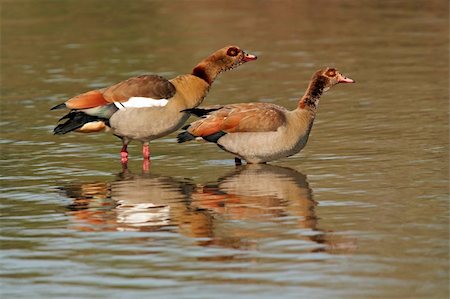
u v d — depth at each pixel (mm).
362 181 16312
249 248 12984
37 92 24891
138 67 27734
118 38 32281
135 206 15195
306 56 29234
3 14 37031
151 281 11906
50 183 16797
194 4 38719
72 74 27078
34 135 20562
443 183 15984
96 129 18172
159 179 16953
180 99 18297
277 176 16891
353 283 11617
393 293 11266
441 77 25750
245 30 33500
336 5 38219
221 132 17609
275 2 38750
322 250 12805
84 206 15273
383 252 12656
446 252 12586
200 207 15055
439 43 30766
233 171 17391
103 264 12555
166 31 33375
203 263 12453
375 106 22562
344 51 29875
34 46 31297
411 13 36312
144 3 39125
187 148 19422
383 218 14141
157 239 13508
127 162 18359
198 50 30078
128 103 17984
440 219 14016
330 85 17844
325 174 16906
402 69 27031
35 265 12609
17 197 15898
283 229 13773
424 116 21312
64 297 11523
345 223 13961
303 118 17594
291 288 11523
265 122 17422
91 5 38719
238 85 25438
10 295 11633
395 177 16500
